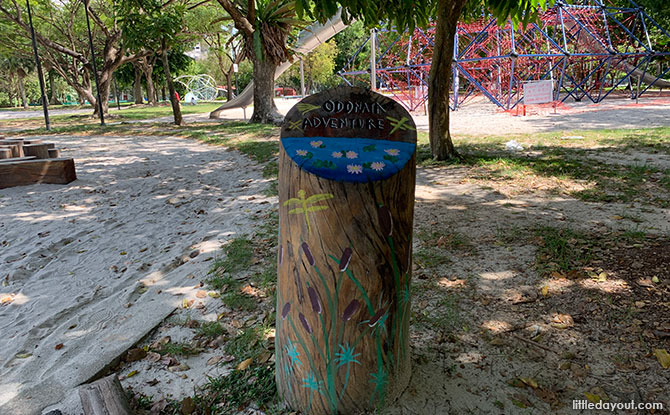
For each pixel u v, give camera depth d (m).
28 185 8.88
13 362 3.27
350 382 2.30
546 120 16.02
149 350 3.29
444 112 8.70
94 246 5.65
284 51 19.77
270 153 11.40
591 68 31.12
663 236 4.52
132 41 20.44
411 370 2.78
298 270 2.18
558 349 2.96
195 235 5.81
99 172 10.32
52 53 37.00
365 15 5.94
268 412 2.53
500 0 5.91
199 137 16.28
